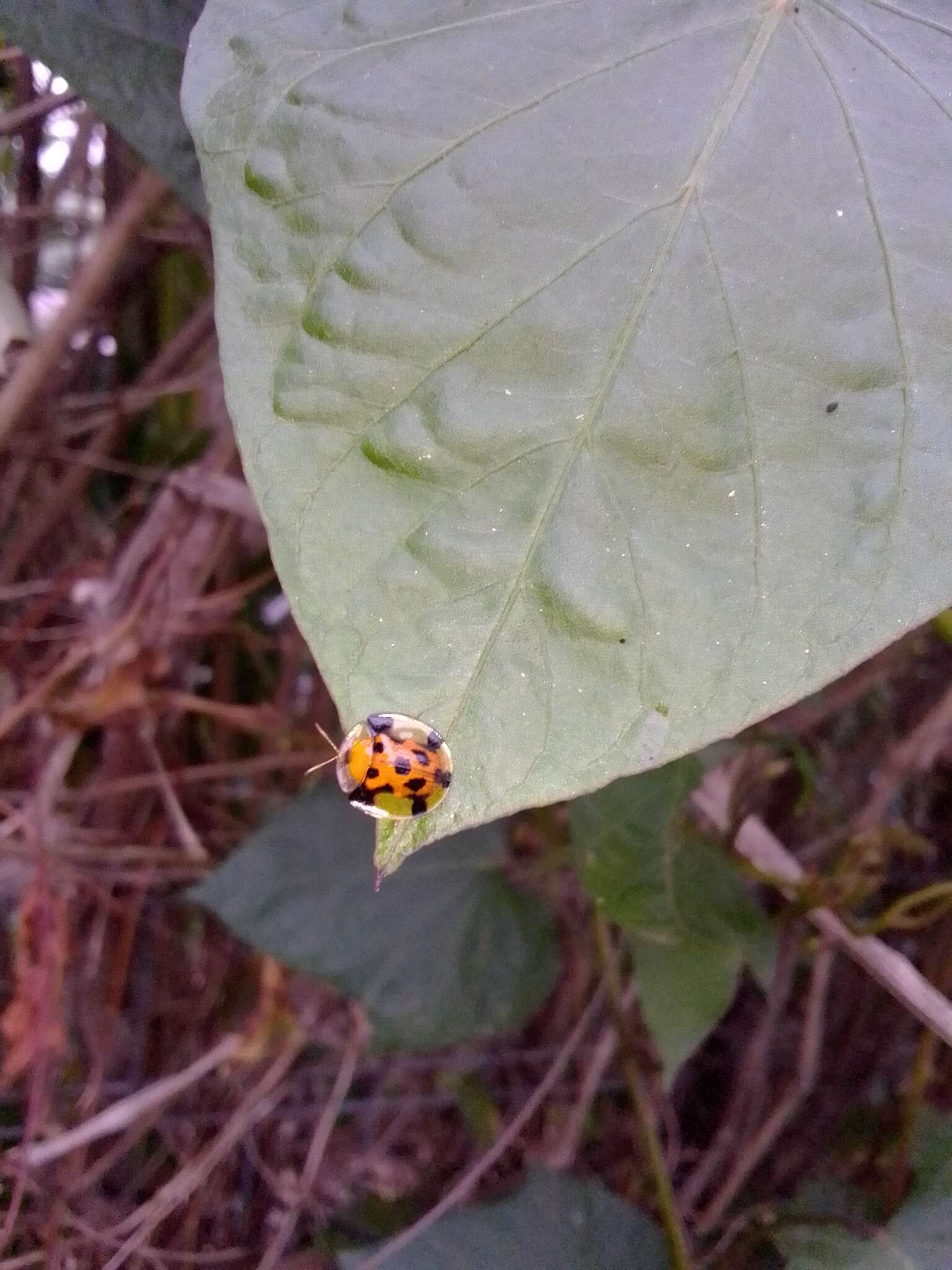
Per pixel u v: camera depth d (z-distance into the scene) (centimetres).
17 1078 27
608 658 11
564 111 12
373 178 11
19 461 26
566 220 11
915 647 27
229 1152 30
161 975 30
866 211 11
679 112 12
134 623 25
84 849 27
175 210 24
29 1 16
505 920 25
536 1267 21
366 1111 35
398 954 24
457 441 11
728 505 11
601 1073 30
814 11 12
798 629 11
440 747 10
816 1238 20
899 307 11
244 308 11
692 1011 20
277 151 11
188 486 24
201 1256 27
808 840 33
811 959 31
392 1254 21
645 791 20
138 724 26
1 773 27
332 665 10
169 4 17
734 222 11
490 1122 32
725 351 11
